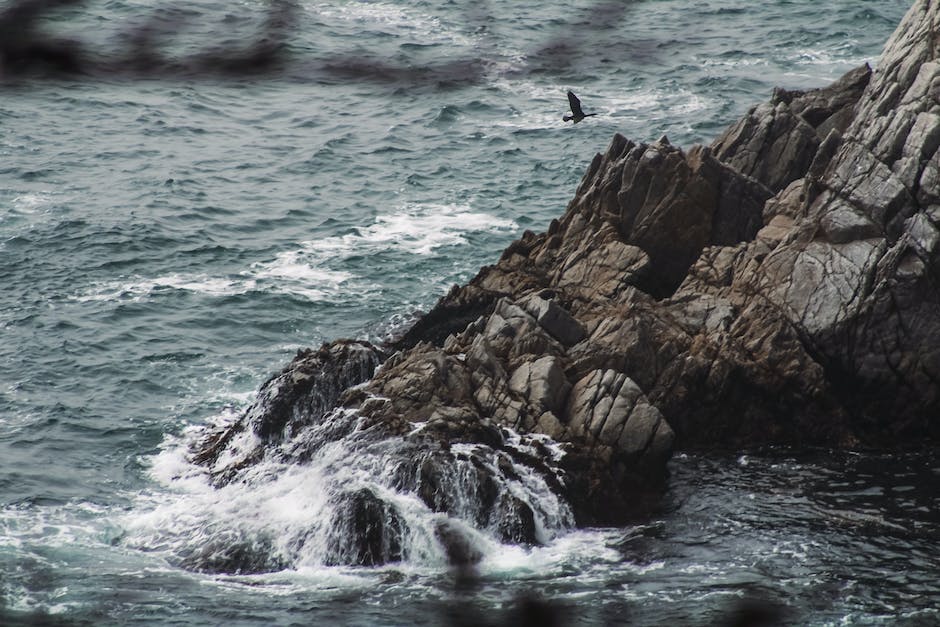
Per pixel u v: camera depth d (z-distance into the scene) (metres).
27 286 134.00
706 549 84.06
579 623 73.75
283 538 85.88
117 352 119.56
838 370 101.81
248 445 100.62
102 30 129.50
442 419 92.81
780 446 100.31
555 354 102.12
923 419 101.00
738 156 123.12
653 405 98.00
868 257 103.12
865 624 72.75
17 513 90.25
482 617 75.12
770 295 104.88
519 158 180.12
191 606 77.31
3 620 74.94
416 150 183.50
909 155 106.62
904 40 116.75
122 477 97.31
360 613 76.19
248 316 128.75
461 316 116.25
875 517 88.06
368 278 139.12
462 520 86.12
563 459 91.19
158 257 143.12
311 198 164.12
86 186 165.50
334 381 104.31
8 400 109.31
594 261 114.06
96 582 80.56
